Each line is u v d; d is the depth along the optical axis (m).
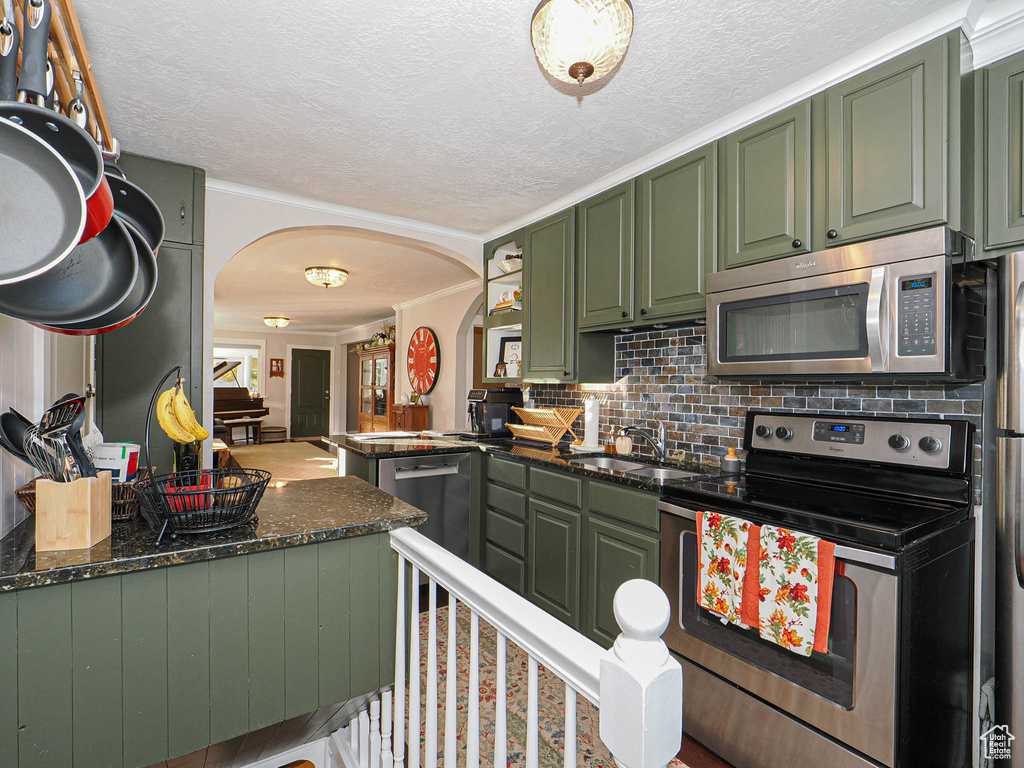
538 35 1.43
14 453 1.03
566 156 2.42
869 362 1.56
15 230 0.66
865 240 1.65
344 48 1.65
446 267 4.82
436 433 3.84
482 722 1.93
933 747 1.43
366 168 2.56
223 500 1.20
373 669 1.36
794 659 1.51
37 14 0.81
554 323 3.02
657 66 1.73
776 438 2.09
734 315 1.98
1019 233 1.44
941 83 1.49
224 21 1.52
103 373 2.36
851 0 1.43
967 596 1.57
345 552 1.31
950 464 1.60
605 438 3.11
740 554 1.59
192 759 1.23
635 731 0.62
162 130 2.19
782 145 1.89
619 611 0.68
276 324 8.17
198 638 1.12
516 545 2.90
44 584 0.95
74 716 1.00
